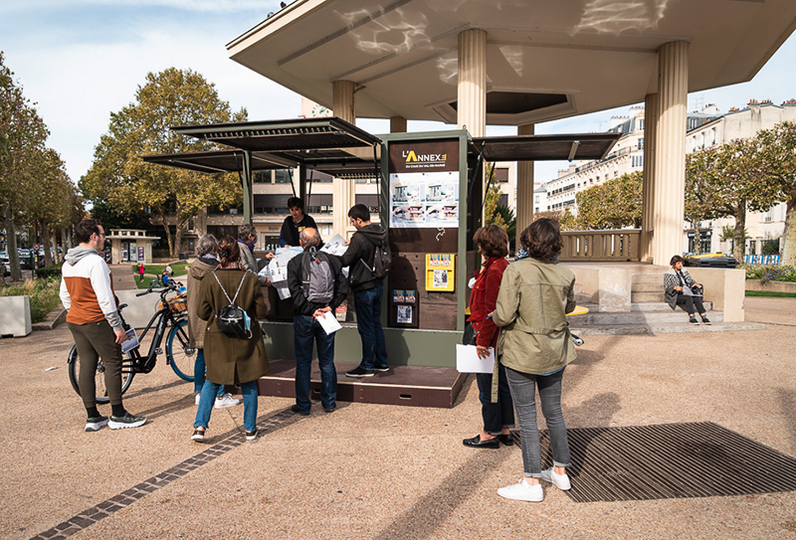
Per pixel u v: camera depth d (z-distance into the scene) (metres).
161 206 44.72
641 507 2.83
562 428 3.02
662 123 11.38
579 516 2.73
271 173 52.94
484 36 10.37
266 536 2.56
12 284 21.83
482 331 3.51
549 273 2.94
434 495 2.99
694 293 8.96
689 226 58.97
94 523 2.71
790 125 25.88
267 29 10.86
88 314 4.05
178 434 4.05
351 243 4.91
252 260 5.48
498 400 3.62
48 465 3.47
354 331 5.83
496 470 3.33
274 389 5.11
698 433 3.95
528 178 16.81
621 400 4.81
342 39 10.93
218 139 5.47
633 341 7.80
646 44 11.39
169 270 9.84
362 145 5.65
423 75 13.28
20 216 28.12
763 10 10.02
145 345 7.89
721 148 30.20
